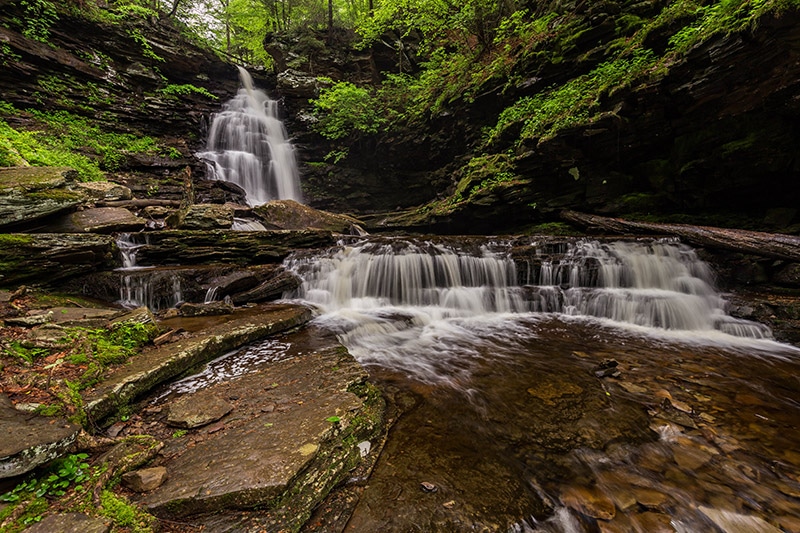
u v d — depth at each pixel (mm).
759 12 6844
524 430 3438
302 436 2855
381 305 8703
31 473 2217
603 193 11398
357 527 2299
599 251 8867
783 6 6461
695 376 4688
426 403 3955
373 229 17219
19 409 2592
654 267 8227
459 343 6066
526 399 4051
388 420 3590
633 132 10008
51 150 12406
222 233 9445
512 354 5527
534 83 13172
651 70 9234
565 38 12422
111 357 3893
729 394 4180
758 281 7379
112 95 16406
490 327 7082
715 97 8336
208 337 4773
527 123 12336
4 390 2801
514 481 2760
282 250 9680
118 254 7844
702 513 2461
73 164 12352
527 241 10047
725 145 8695
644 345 5945
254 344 5336
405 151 19031
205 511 2211
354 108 19094
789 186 8492
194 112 19391
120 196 11461
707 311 6984
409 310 8172
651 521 2393
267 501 2270
